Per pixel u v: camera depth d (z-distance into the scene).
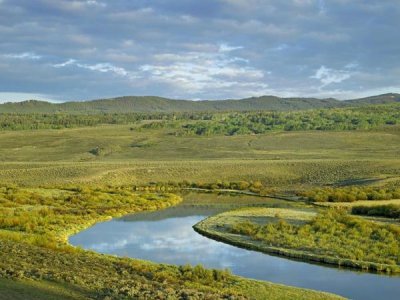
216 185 83.19
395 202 60.19
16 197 56.44
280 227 41.56
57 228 41.34
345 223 41.53
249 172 95.81
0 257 23.31
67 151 163.00
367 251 33.91
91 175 92.06
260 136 182.00
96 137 192.62
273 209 54.53
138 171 96.06
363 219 44.50
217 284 24.73
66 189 71.44
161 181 89.69
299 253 33.50
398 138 163.88
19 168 105.00
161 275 24.62
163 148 164.12
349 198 63.03
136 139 189.88
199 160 129.38
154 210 57.06
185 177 93.38
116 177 91.38
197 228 43.62
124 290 19.94
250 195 73.44
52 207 52.66
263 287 25.23
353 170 92.00
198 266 27.45
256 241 37.59
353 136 170.62
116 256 30.91
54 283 19.69
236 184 83.56
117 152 158.88
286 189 79.44
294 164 100.50
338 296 24.81
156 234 41.84
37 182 87.19
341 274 29.59
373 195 64.50
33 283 19.05
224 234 40.28
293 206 59.78
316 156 130.62
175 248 36.41
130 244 37.66
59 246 30.92
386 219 47.69
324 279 28.41
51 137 194.62
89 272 23.00
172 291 20.80
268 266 31.25
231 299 21.02
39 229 39.16
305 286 27.11
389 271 30.09
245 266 31.19
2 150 165.00
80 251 30.44
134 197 64.50
